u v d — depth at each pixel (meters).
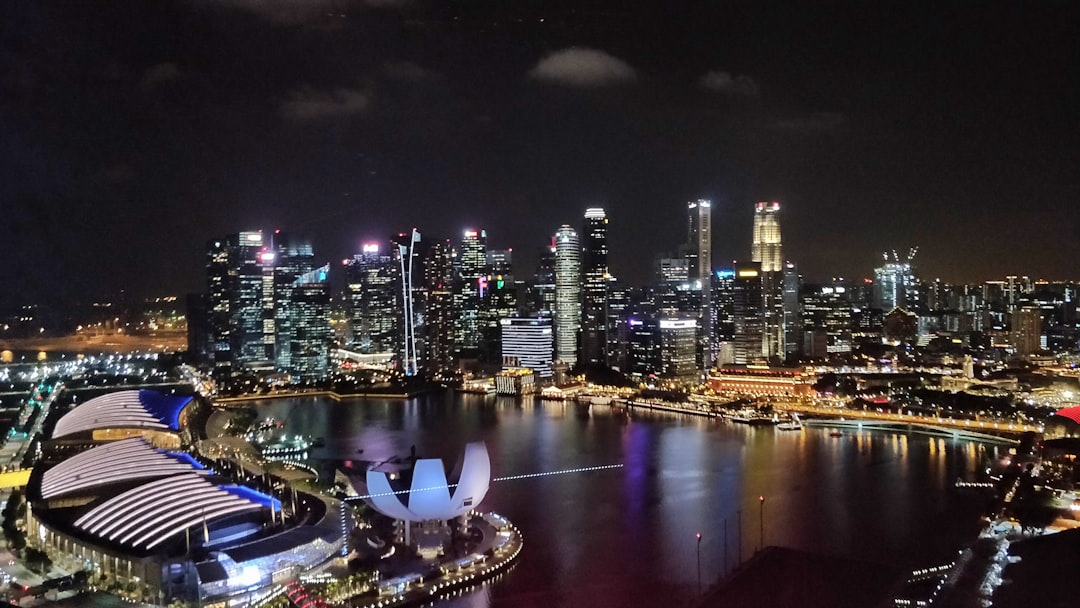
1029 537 180.88
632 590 170.12
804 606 146.25
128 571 158.62
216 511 176.12
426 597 166.00
